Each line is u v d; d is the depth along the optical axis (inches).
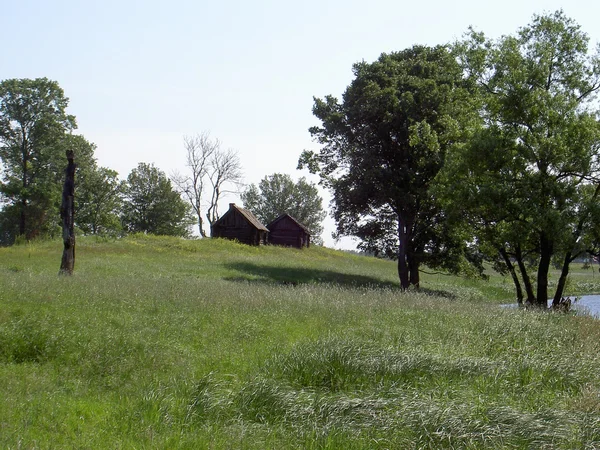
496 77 1179.3
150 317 590.6
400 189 1540.4
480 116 1231.5
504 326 660.1
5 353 435.8
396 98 1544.0
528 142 1085.8
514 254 1226.0
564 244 1008.9
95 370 418.0
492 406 361.1
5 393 350.0
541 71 1110.4
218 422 332.5
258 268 1653.5
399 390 392.8
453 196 1156.5
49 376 398.9
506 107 1116.5
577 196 1024.9
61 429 308.0
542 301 1127.0
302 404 354.0
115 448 288.4
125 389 387.2
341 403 353.4
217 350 495.5
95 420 327.9
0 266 1052.5
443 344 561.0
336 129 1654.8
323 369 435.5
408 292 1128.8
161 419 330.3
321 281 1608.0
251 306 700.7
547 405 393.1
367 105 1579.7
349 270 2095.2
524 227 1040.8
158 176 3462.1
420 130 1494.8
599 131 1061.8
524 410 373.1
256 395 362.9
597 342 623.2
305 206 4896.7
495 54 1196.5
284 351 489.1
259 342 537.0
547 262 1126.4
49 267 1140.5
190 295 737.0
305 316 682.8
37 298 626.8
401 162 1617.9
